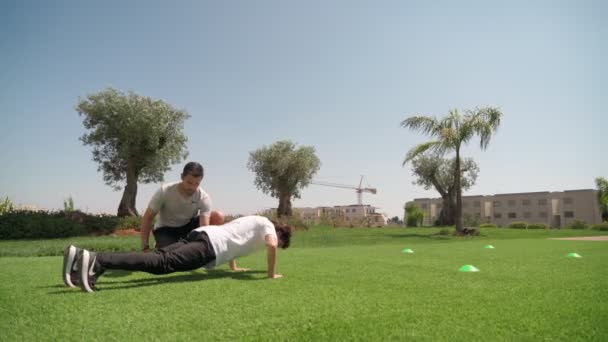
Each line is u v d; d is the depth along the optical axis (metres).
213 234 3.35
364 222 27.70
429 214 69.88
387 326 1.84
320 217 25.98
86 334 1.71
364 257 5.62
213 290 2.75
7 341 1.62
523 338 1.67
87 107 17.81
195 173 3.93
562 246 8.54
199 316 2.02
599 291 2.78
